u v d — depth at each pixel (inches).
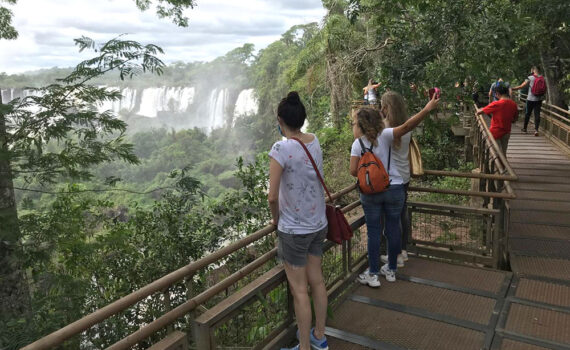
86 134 158.6
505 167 182.4
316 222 100.1
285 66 2249.0
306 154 97.3
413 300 141.0
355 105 589.3
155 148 2763.3
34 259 150.5
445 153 538.0
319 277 107.8
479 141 351.6
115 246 185.6
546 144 446.0
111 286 195.6
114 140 167.5
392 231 146.6
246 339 120.3
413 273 161.2
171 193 235.5
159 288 84.9
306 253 101.4
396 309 135.4
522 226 218.8
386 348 116.3
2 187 183.8
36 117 144.6
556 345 115.6
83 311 174.9
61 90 148.2
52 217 164.1
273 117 2337.6
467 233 173.3
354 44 631.2
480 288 148.7
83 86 152.5
